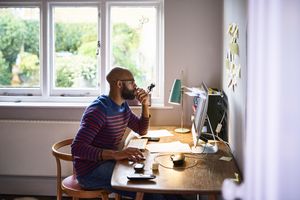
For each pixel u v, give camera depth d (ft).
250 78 3.66
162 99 11.25
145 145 7.85
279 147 2.91
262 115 3.20
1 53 11.71
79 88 11.61
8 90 11.72
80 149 6.86
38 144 10.75
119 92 7.60
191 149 7.55
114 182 5.62
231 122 7.73
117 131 7.62
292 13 2.83
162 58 11.21
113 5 11.27
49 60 11.51
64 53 11.57
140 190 5.37
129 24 11.34
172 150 7.48
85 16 11.43
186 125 10.59
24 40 11.60
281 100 2.89
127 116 8.02
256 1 3.41
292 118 2.85
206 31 10.63
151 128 9.98
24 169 10.87
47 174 10.83
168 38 10.69
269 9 3.06
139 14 11.30
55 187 11.10
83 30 11.46
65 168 10.69
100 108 7.24
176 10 10.63
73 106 10.79
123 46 11.39
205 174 5.97
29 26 11.55
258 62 3.32
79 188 7.63
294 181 2.84
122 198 10.48
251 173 3.47
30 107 10.91
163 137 8.82
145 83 11.41
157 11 11.22
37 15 11.52
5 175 11.10
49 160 10.77
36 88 11.67
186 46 10.70
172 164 6.52
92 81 11.59
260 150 3.23
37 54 11.64
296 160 2.84
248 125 3.68
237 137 6.80
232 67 7.57
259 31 3.31
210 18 10.59
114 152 6.80
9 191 11.24
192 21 10.64
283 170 2.89
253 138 3.44
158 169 6.23
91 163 7.37
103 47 11.22
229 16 8.28
